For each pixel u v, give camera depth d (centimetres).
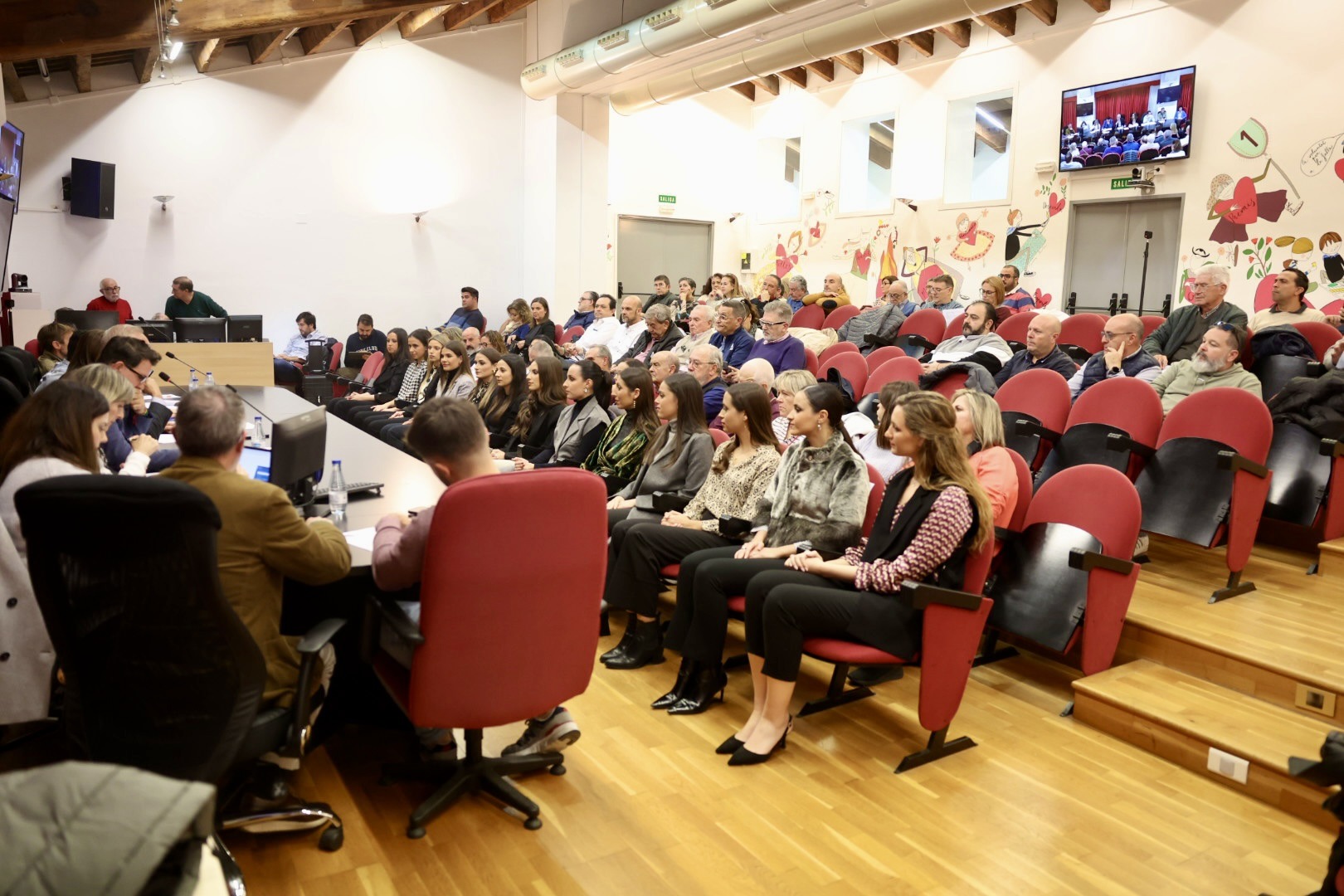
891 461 340
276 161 975
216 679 169
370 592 238
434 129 1043
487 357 548
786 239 1145
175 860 67
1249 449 335
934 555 246
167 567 159
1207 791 242
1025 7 836
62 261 895
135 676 166
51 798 62
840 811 229
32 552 157
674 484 350
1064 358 480
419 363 680
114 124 902
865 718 285
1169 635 296
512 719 205
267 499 189
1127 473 372
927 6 666
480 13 984
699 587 283
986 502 249
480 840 213
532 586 199
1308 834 222
